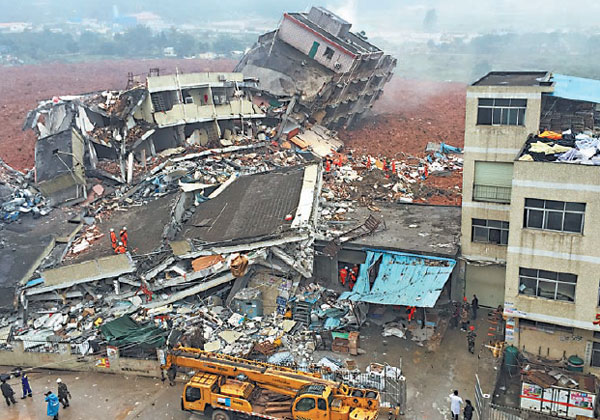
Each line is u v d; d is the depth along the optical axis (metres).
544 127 26.95
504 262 27.02
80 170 36.28
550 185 20.83
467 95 25.69
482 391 21.83
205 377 20.73
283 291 27.09
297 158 45.78
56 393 22.47
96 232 32.34
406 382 22.55
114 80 89.56
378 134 60.34
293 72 53.34
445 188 43.12
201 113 44.81
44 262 28.83
